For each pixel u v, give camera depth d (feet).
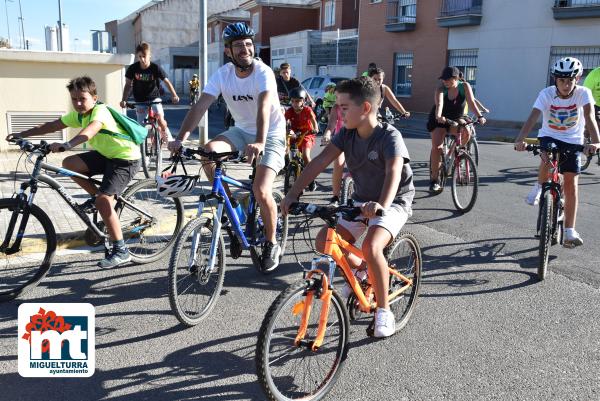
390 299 12.49
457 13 73.61
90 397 10.57
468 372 11.52
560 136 18.16
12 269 16.35
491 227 21.97
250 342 12.72
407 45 83.05
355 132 11.79
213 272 14.08
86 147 33.76
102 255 17.97
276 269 17.28
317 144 47.96
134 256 17.02
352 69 95.45
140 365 11.67
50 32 56.65
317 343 10.28
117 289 15.47
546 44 63.36
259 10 133.08
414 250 13.38
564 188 17.76
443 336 13.04
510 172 34.32
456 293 15.53
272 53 122.62
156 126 29.50
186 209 22.99
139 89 30.35
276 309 9.62
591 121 17.37
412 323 13.70
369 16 90.22
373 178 11.93
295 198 11.18
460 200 24.12
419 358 12.05
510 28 66.95
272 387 9.80
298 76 110.11
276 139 15.55
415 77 82.23
